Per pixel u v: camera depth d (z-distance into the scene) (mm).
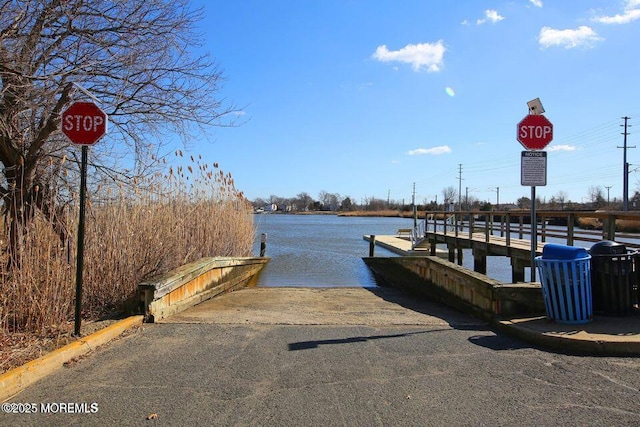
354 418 3764
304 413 3857
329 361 5191
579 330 5844
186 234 11992
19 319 5867
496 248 16250
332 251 29953
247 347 5754
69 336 5730
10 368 4578
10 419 3742
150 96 7781
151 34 7242
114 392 4297
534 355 5367
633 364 5023
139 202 9344
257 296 10703
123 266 7949
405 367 4980
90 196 8109
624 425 3627
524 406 3975
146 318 7109
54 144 7398
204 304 9289
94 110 5762
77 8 6484
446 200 113500
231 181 16328
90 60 6883
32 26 6395
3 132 6504
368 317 7723
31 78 6141
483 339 6094
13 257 6297
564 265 6176
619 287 6449
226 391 4320
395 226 76562
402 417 3779
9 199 6785
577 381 4531
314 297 10641
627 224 26484
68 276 6703
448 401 4086
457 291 8609
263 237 21891
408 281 11867
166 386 4441
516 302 6973
